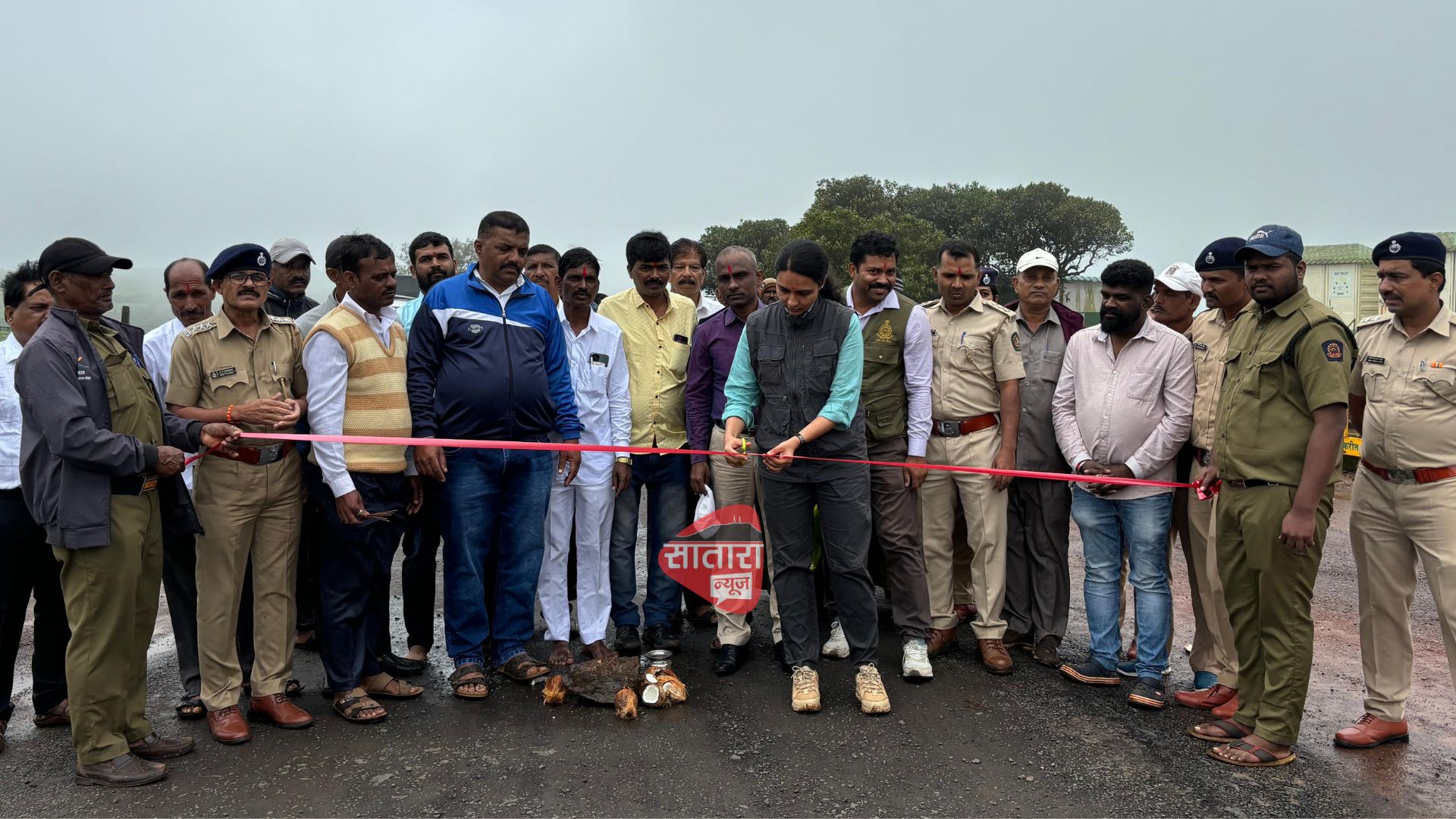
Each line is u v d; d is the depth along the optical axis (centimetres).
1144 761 333
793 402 389
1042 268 446
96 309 306
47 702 356
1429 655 454
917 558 427
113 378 308
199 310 421
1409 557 352
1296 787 313
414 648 438
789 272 373
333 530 360
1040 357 450
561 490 428
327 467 351
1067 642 480
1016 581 459
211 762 325
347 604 366
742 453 382
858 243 433
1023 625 459
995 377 441
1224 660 390
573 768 322
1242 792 309
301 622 468
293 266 496
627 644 452
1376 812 296
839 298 436
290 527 357
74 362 295
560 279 486
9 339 367
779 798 301
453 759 329
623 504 460
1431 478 339
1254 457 334
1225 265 382
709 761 329
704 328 450
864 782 313
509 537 410
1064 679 422
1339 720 375
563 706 381
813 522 432
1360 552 362
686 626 512
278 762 326
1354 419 381
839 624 455
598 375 440
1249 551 336
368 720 361
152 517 318
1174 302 434
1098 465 402
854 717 372
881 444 430
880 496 427
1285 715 328
